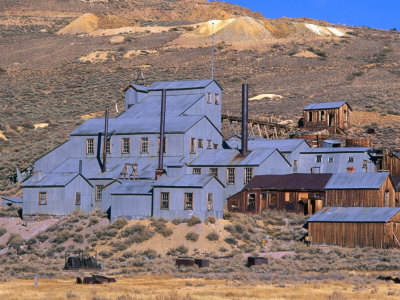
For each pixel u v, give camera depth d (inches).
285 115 7298.2
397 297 2100.1
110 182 4281.5
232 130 6589.6
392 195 3902.6
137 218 3907.5
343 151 4982.8
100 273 2938.0
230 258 3267.7
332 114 6402.6
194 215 3732.8
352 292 2220.7
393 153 4766.2
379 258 3105.3
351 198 3811.5
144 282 2583.7
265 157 4507.9
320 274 2765.7
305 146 5162.4
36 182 4284.0
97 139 4867.1
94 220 3919.8
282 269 2881.4
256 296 2132.1
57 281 2645.2
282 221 3959.2
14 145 6609.3
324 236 3508.9
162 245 3506.4
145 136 4722.0
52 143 6422.2
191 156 4667.8
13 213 4387.3
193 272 2896.2
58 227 3919.8
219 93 5551.2
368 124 6712.6
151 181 4200.3
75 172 4399.6
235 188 4461.1
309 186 4033.0
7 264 3403.1
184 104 5167.3
